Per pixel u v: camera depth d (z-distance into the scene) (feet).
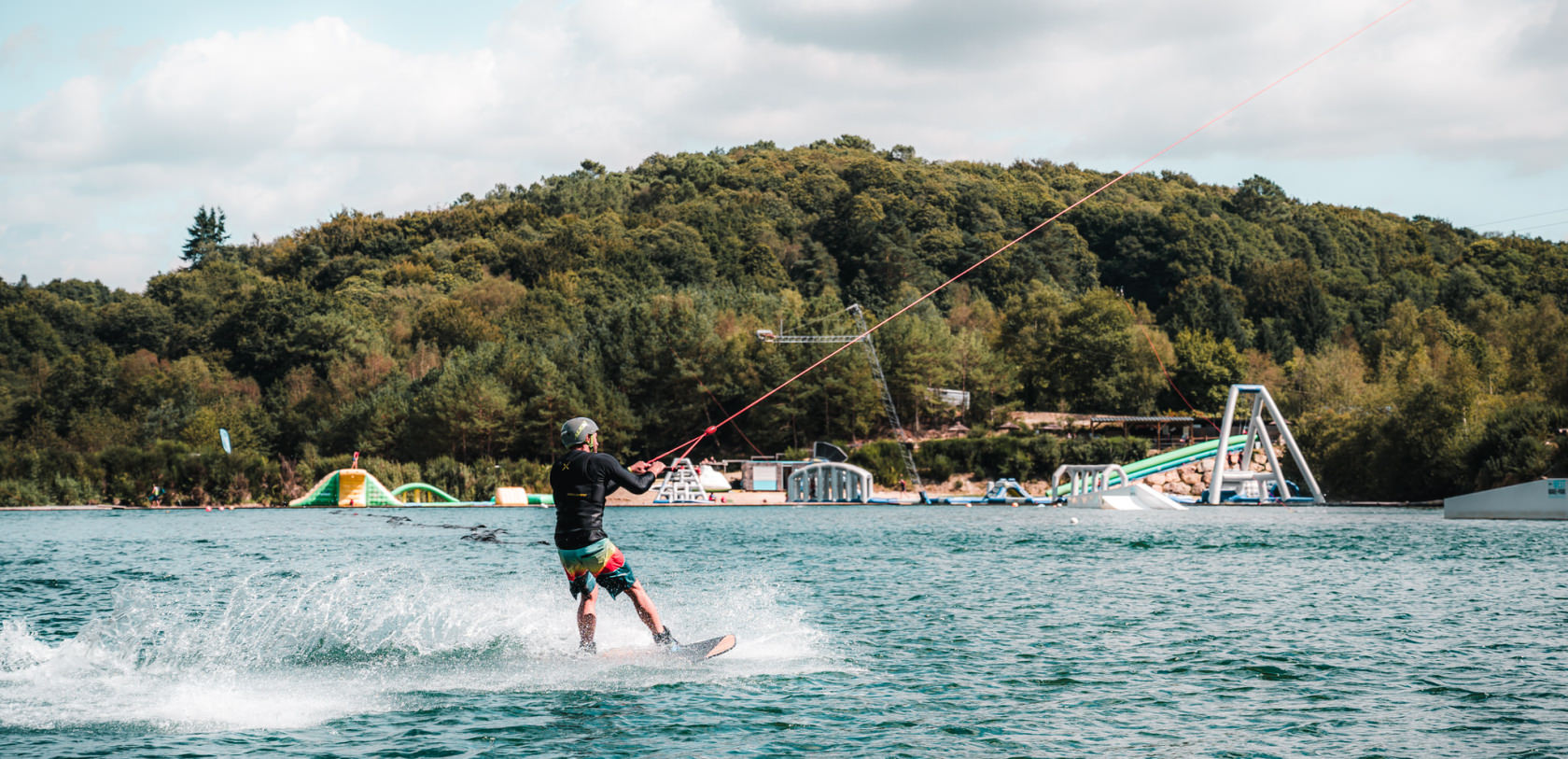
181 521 207.51
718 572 79.46
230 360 476.13
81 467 318.04
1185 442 364.17
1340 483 280.92
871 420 375.04
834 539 129.39
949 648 43.65
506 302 512.63
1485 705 33.40
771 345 372.99
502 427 345.92
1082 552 103.86
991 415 386.93
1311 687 36.17
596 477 40.91
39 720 30.45
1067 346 427.33
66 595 66.90
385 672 37.24
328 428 374.43
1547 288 575.79
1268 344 492.54
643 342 373.40
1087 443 345.51
